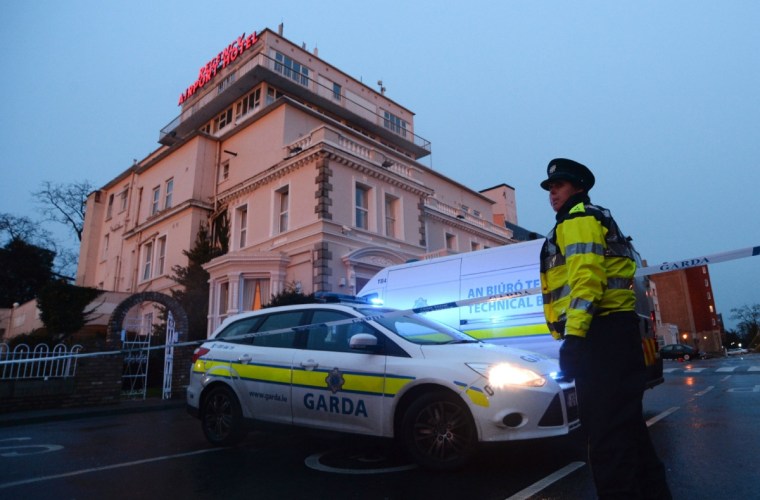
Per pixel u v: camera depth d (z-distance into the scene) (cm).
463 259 852
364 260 1769
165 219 2388
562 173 287
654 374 715
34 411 958
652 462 262
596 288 246
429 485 392
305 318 559
